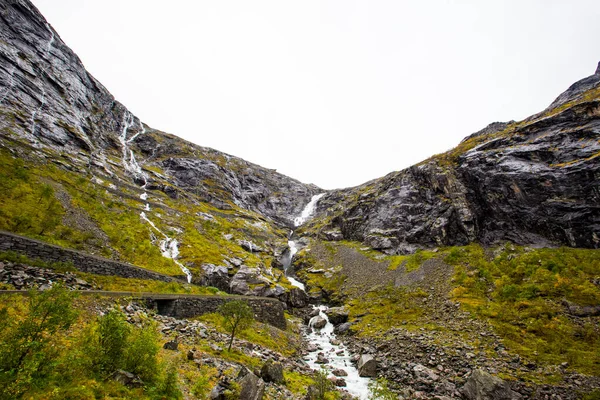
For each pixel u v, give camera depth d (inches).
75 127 3489.2
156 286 1371.8
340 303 2301.9
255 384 589.0
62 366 399.2
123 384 427.5
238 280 2068.2
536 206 2352.4
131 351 482.0
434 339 1321.4
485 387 840.9
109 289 1128.8
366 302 2092.8
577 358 1023.0
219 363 738.8
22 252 986.1
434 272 2212.1
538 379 935.0
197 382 557.6
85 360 422.3
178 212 3253.0
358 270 2719.0
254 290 2016.5
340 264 2960.1
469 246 2466.8
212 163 5570.9
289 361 1096.8
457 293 1785.2
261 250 3284.9
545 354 1079.6
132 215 2460.6
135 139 5191.9
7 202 1466.5
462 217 2677.2
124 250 1768.0
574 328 1213.1
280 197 6456.7
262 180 6771.7
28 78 3166.8
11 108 2755.9
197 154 6003.9
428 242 2773.1
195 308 1259.8
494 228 2524.6
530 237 2276.1
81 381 391.5
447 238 2667.3
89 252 1485.0
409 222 3102.9
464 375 1007.0
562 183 2276.1
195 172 5039.4
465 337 1299.2
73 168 2770.7
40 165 2335.1
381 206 3585.1
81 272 1125.7
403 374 1067.3
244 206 5246.1
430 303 1787.6
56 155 2768.2
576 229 2074.3
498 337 1246.3
